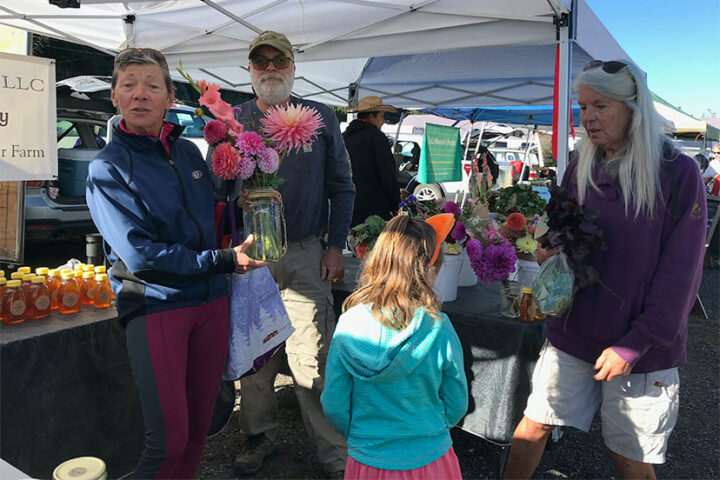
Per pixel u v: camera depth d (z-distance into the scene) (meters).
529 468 2.01
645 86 1.64
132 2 3.23
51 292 2.14
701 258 1.65
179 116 6.95
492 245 2.45
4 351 1.75
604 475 2.61
